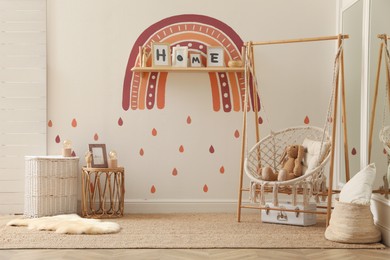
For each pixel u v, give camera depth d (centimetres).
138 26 534
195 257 363
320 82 538
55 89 533
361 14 465
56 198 502
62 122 534
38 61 531
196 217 507
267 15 536
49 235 422
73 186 511
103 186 532
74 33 533
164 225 466
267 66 537
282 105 538
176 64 520
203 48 535
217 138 537
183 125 537
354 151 479
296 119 538
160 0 534
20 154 530
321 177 451
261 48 537
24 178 530
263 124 537
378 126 421
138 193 537
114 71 535
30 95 530
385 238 407
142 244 394
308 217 468
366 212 404
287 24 536
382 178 413
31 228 445
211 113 537
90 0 533
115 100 535
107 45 534
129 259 357
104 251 377
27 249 382
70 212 509
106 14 534
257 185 477
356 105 474
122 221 485
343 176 510
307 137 530
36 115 531
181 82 536
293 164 483
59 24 532
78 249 382
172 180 537
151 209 535
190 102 536
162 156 537
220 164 537
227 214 526
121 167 515
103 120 535
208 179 537
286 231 444
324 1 537
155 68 515
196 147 538
